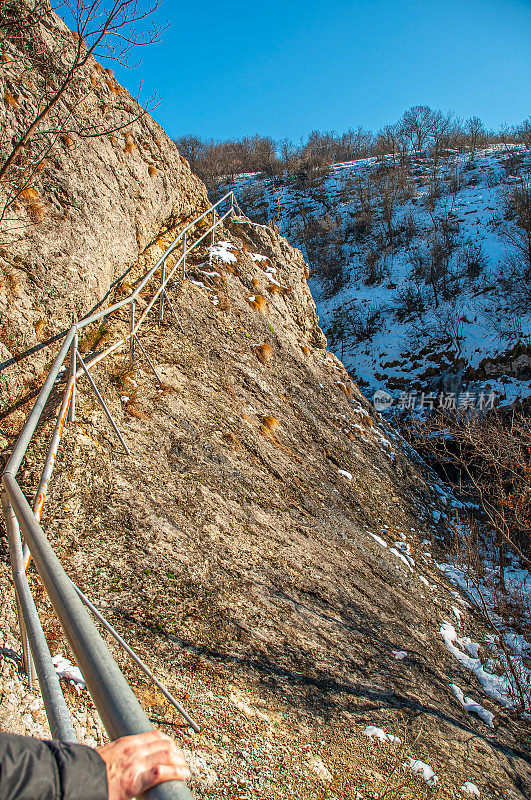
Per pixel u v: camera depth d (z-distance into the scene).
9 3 6.97
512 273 36.56
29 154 6.68
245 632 4.86
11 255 6.28
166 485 6.01
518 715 8.13
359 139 89.69
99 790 0.75
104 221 8.55
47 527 4.44
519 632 10.79
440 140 73.50
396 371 34.03
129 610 4.21
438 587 11.20
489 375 29.05
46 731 2.86
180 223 12.55
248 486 7.59
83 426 5.71
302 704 4.51
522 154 61.88
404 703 5.86
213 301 11.53
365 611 7.46
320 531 8.49
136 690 3.51
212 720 3.68
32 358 6.16
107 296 8.42
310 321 17.27
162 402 7.36
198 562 5.27
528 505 11.54
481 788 5.35
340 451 12.45
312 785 3.73
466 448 14.68
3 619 3.37
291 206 63.88
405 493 14.42
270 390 11.09
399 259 46.38
